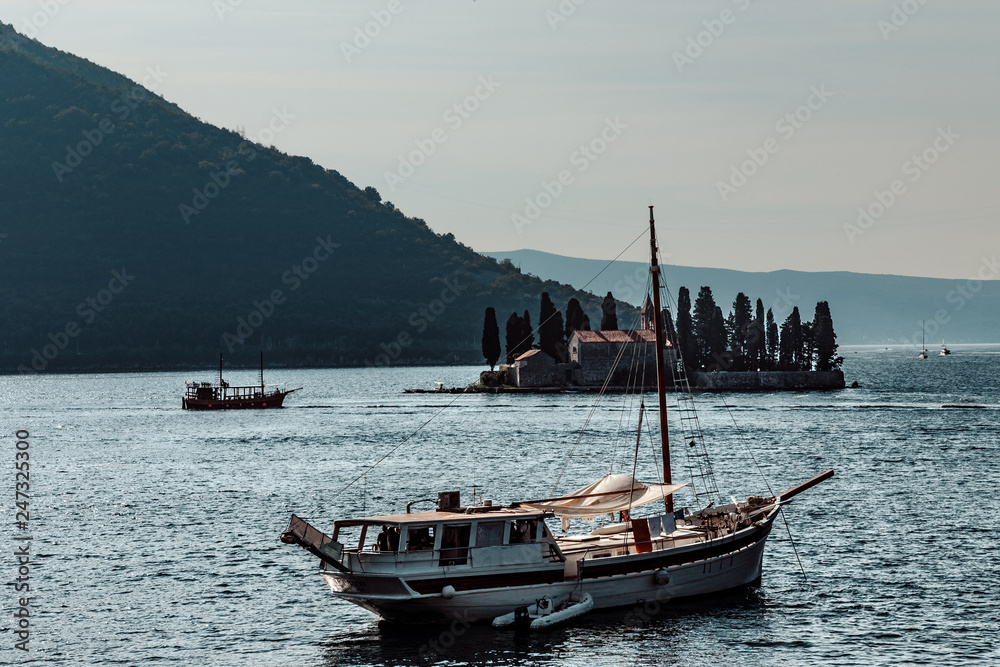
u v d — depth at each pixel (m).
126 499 99.00
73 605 59.22
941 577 62.62
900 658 48.59
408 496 99.38
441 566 51.84
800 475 112.00
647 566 55.69
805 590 60.03
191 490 105.44
